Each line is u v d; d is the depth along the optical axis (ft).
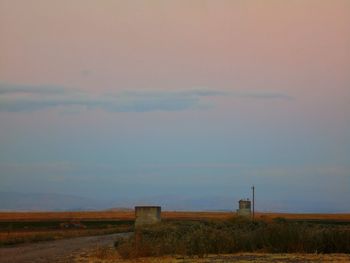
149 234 162.61
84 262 106.42
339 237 122.93
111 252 122.52
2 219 520.83
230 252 120.88
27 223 401.08
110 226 346.13
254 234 130.00
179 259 107.24
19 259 115.75
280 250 122.62
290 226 133.39
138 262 103.09
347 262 99.14
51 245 159.84
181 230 164.45
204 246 120.37
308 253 119.55
